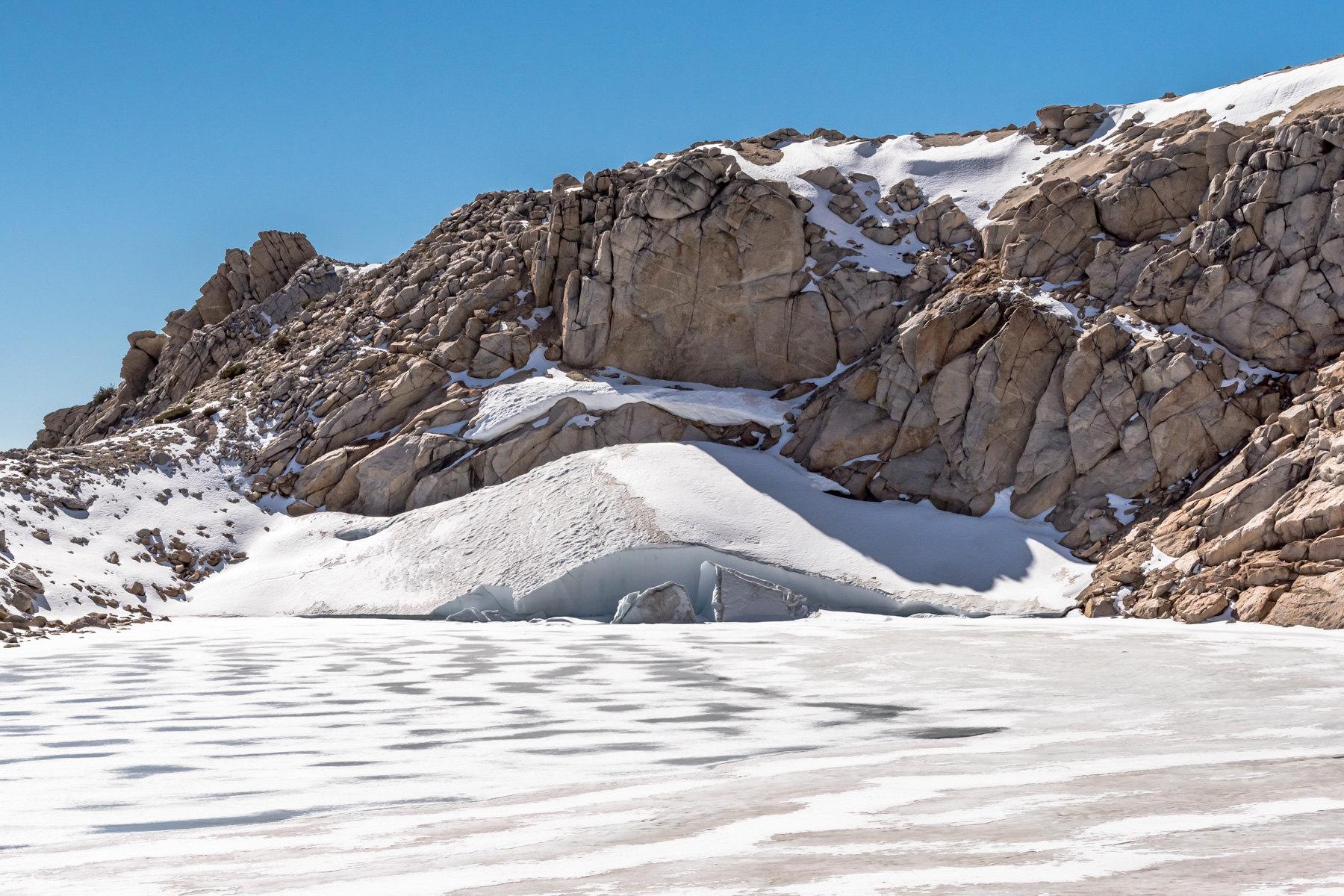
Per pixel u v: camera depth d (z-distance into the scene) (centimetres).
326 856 435
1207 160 3066
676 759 755
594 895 329
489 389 3550
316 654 1736
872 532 2772
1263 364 2623
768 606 2455
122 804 637
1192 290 2777
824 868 352
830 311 3506
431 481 3322
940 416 3008
